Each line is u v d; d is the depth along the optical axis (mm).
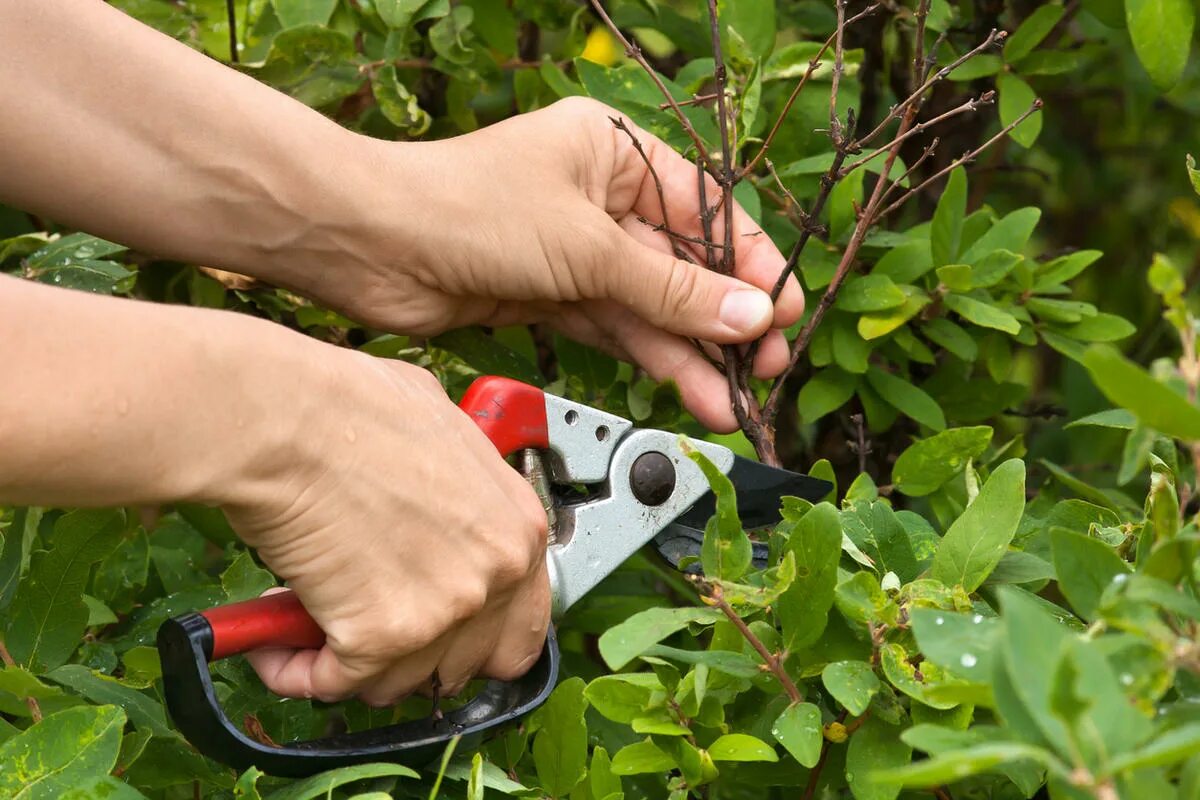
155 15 1783
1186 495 1197
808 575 1071
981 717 1135
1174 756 658
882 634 1084
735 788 1450
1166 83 1535
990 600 1219
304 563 1048
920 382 1864
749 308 1440
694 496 1341
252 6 1770
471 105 2061
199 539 1782
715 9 1465
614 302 1560
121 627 1486
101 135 1364
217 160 1392
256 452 986
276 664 1157
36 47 1333
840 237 1663
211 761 1259
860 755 1071
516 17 1944
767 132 1716
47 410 898
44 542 1610
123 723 1000
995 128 2297
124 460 936
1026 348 2496
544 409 1281
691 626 1250
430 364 1686
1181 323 775
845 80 1685
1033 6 1975
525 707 1166
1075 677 660
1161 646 786
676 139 1648
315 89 1715
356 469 1034
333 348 1073
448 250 1454
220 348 973
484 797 1192
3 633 1208
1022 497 1140
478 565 1099
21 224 1941
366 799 991
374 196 1426
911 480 1420
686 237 1540
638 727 1072
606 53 2504
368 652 1078
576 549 1290
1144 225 2836
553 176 1481
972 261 1612
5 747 985
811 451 2061
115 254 1762
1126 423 1404
